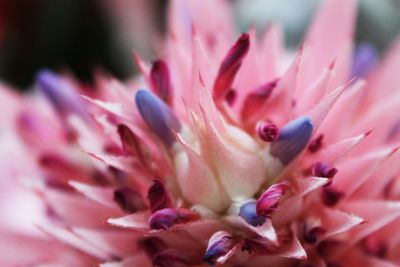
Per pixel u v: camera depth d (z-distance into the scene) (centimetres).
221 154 22
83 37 51
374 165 23
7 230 26
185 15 26
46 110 28
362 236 23
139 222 22
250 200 22
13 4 51
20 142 28
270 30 25
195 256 23
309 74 25
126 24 50
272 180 22
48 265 24
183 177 22
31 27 52
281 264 23
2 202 27
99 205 24
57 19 51
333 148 22
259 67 24
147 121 22
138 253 23
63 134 27
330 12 26
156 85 23
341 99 24
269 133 22
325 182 22
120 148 23
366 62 26
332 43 26
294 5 31
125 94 24
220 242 21
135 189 23
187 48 26
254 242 22
